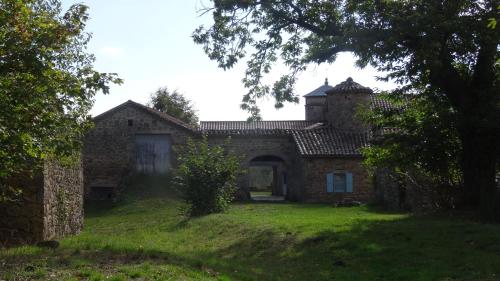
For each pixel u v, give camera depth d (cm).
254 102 2080
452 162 1861
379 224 1697
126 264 1040
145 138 3844
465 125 1678
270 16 1903
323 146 3669
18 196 1502
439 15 1545
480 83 1734
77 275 902
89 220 2714
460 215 1755
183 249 1579
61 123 1001
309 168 3578
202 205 2484
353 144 3706
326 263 1300
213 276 1016
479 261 1143
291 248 1499
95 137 3825
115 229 2227
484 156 1747
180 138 3834
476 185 1766
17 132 904
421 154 1808
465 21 1560
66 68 1145
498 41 1553
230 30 1944
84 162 3791
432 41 1549
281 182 5062
